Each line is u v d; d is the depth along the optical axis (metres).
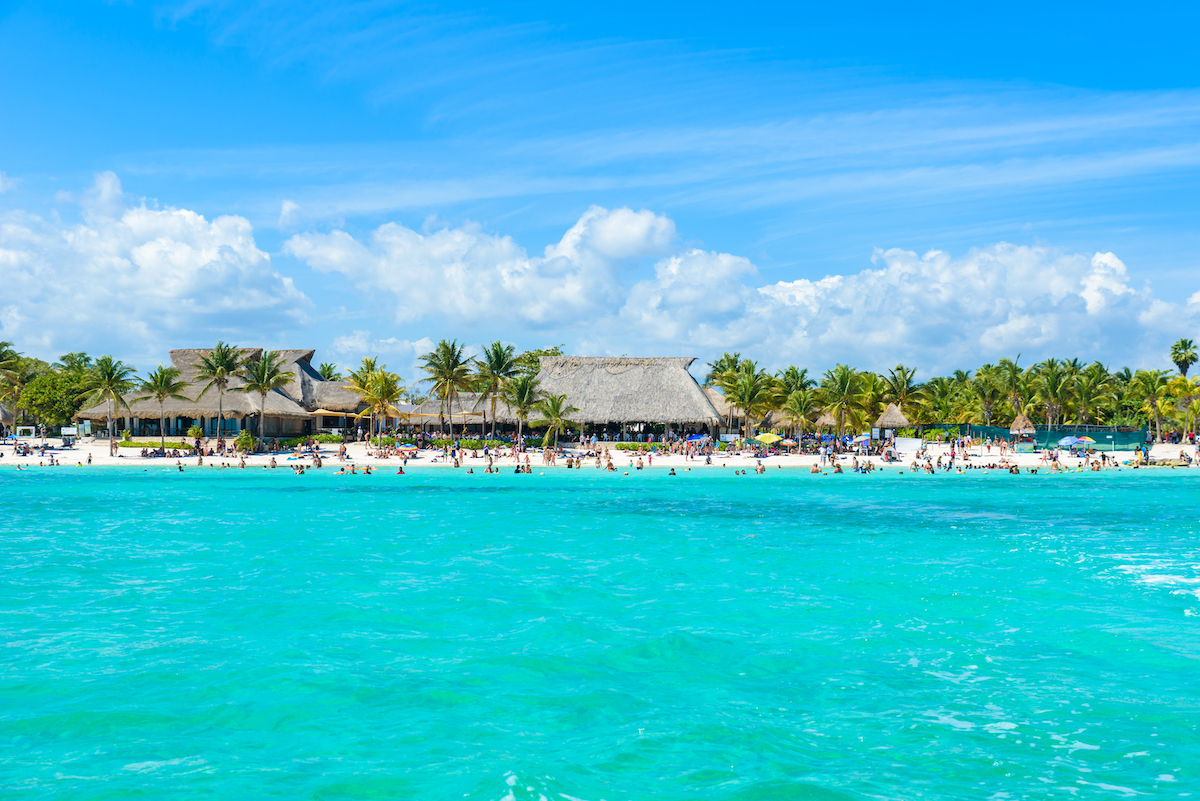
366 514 34.59
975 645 13.97
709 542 26.45
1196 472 61.84
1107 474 60.62
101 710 10.59
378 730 9.98
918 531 29.42
